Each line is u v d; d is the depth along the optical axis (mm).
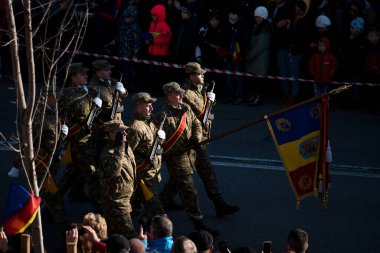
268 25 21281
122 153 12125
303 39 21047
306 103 12500
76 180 14375
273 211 15016
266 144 18875
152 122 13508
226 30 21531
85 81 14648
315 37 21016
